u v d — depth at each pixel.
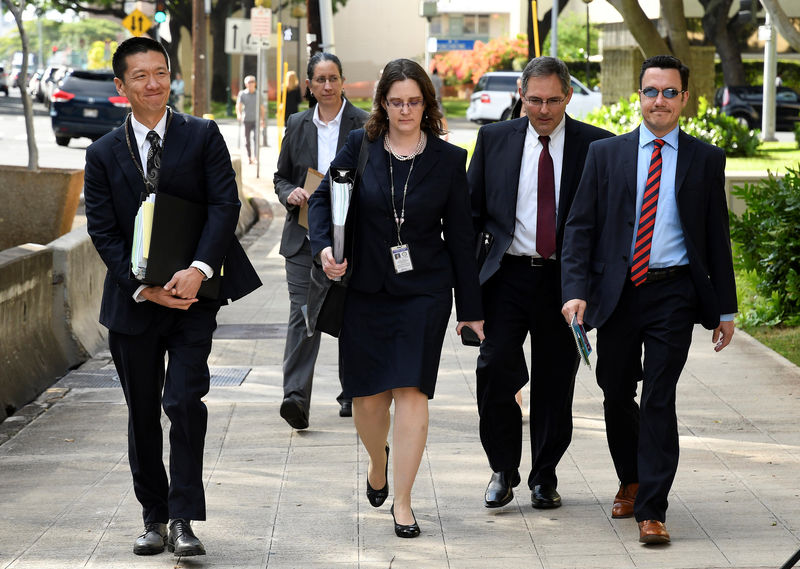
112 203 5.40
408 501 5.77
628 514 5.98
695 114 27.23
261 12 27.22
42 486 6.72
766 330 11.02
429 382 5.57
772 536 5.65
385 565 5.37
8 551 5.61
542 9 53.66
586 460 7.03
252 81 29.27
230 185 5.43
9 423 8.30
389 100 5.54
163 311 5.43
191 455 5.39
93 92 33.16
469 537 5.74
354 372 5.69
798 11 35.31
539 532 5.79
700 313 5.64
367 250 5.61
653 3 38.25
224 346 10.74
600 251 5.70
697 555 5.40
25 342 9.27
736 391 8.64
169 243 5.25
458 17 63.94
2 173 14.40
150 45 5.30
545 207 6.00
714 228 5.61
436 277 5.66
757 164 24.58
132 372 5.46
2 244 14.51
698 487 6.44
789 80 47.97
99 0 59.19
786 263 11.26
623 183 5.61
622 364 5.72
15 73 84.31
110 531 5.91
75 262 10.49
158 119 5.40
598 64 50.69
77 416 8.45
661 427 5.52
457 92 61.88
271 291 13.55
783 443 7.27
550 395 6.13
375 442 5.87
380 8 69.19
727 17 40.41
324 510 6.20
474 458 7.12
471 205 6.18
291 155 7.88
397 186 5.59
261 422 8.12
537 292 6.03
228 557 5.50
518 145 6.05
